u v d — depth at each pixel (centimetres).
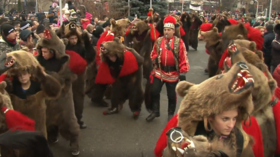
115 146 421
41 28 549
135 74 490
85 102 625
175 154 138
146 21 665
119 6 1450
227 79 162
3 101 229
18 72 278
